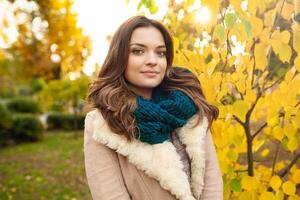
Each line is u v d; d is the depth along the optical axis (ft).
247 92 5.75
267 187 6.69
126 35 4.91
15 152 33.24
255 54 5.32
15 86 69.10
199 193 5.04
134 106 4.66
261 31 5.30
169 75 5.40
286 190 6.07
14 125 38.01
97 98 4.84
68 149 33.63
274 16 5.29
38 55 34.35
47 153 31.91
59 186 20.83
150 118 4.66
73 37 26.91
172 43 5.27
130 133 4.60
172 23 6.70
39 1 26.63
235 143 6.04
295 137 5.96
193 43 6.70
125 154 4.67
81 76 39.22
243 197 6.18
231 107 5.82
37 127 39.45
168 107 4.87
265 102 6.06
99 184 4.69
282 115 6.13
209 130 5.48
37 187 20.72
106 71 5.01
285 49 5.21
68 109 49.93
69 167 25.58
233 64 5.74
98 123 4.74
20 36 31.83
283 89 5.66
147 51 4.98
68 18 27.40
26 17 28.25
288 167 6.75
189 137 5.02
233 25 5.08
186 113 4.95
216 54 5.83
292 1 5.37
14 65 54.90
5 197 19.04
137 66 4.92
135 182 4.76
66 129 50.03
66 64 15.98
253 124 7.14
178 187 4.66
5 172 24.82
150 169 4.66
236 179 6.25
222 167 6.27
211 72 5.70
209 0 5.33
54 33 27.35
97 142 4.79
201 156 5.00
